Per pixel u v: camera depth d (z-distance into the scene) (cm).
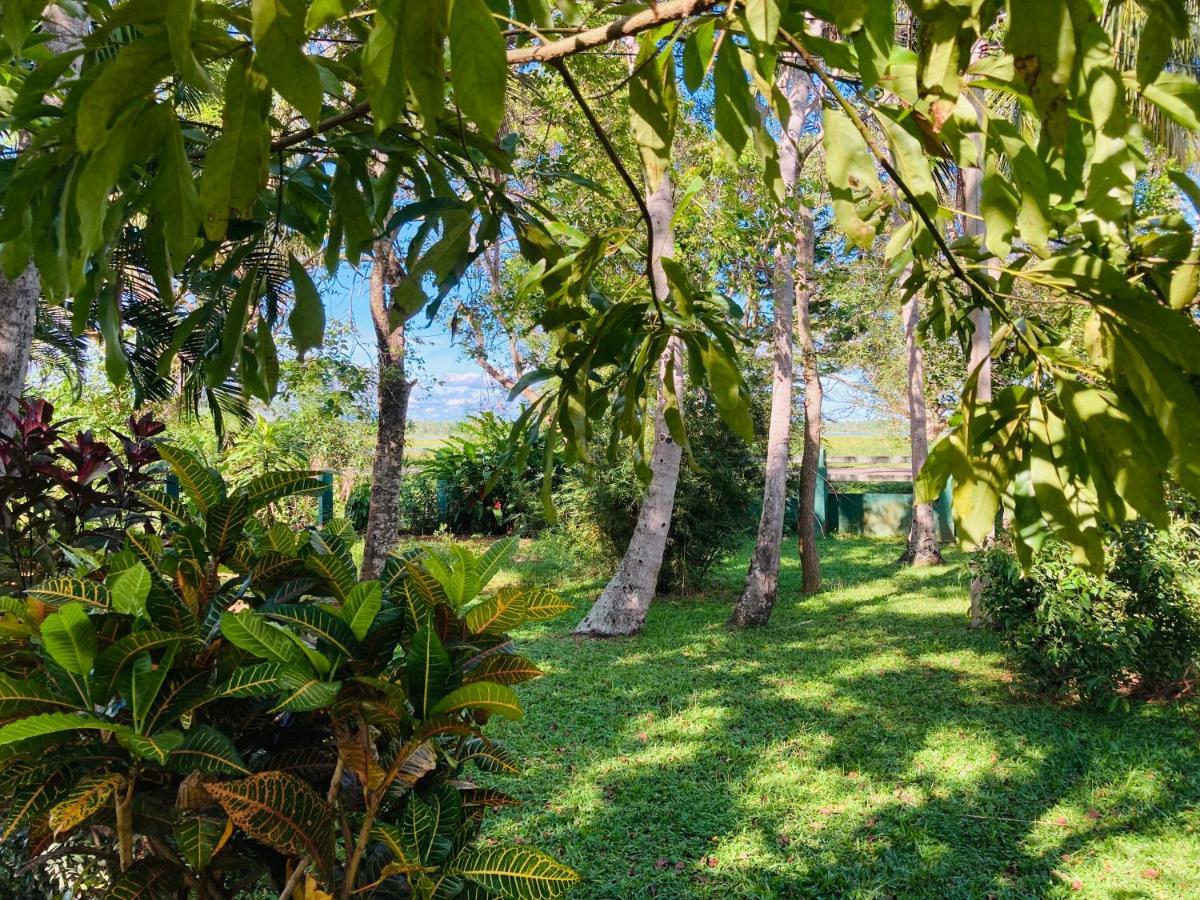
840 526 1756
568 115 603
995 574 575
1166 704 556
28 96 105
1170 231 108
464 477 1534
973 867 345
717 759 468
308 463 1070
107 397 916
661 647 749
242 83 74
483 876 107
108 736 102
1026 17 57
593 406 167
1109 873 340
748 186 643
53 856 113
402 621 118
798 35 84
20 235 122
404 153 164
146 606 109
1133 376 82
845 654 713
